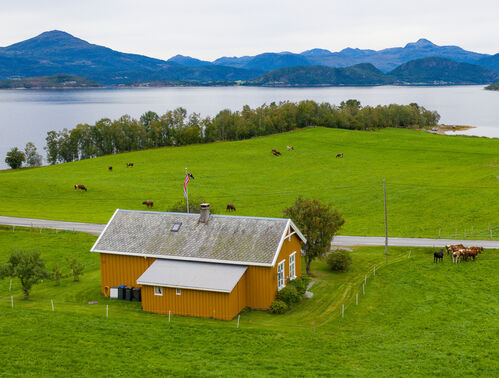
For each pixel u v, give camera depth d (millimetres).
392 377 27406
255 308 40031
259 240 40625
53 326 35188
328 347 31938
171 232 43438
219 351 31109
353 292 43750
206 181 110062
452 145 153750
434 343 32219
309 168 122688
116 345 31859
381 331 34844
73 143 182000
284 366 28906
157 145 183750
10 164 166500
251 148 151875
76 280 49656
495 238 61312
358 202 89062
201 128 182125
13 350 30859
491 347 31250
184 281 38281
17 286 48281
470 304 39250
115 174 117875
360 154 139625
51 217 79062
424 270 49188
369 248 60219
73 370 28281
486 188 89438
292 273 44719
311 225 49219
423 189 93375
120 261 43562
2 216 79062
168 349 31375
